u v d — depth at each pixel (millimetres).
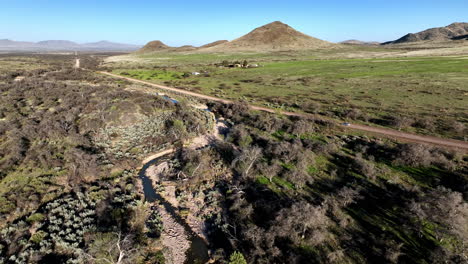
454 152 33812
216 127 56094
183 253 24328
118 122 54438
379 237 23547
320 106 63062
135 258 22812
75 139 43438
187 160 39500
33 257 22094
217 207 30438
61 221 26375
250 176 34906
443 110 53062
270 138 46562
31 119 52094
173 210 30125
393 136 43094
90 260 21891
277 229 23797
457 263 19641
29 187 31172
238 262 21422
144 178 36625
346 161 36312
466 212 23219
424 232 23172
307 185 32188
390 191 29141
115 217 27609
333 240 23750
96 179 34812
